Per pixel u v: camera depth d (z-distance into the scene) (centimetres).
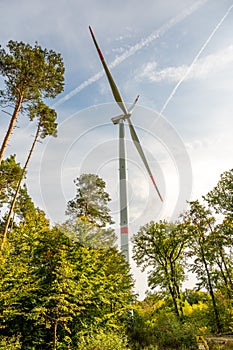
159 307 2302
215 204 2411
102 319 1277
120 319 1686
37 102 1688
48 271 1098
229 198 2362
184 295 2606
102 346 1060
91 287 1199
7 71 1575
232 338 1686
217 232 2405
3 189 1925
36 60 1589
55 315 1106
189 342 1611
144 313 2105
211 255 2353
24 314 1002
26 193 2486
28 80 1597
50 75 1655
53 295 1035
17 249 1167
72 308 1072
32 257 1129
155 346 1518
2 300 1005
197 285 2381
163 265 2317
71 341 1100
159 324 1870
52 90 1711
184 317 2150
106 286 1336
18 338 1001
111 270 1393
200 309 2472
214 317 2245
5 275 1043
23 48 1596
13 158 1872
